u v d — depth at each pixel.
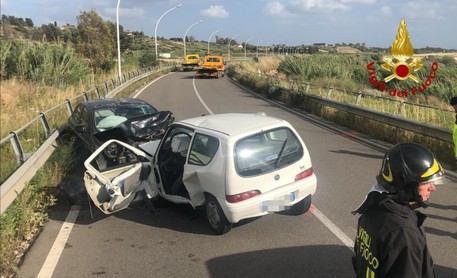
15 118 11.75
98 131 8.47
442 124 11.08
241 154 4.99
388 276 1.81
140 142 7.74
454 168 8.02
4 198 5.17
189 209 6.18
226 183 4.89
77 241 5.23
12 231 5.09
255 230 5.39
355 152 9.64
